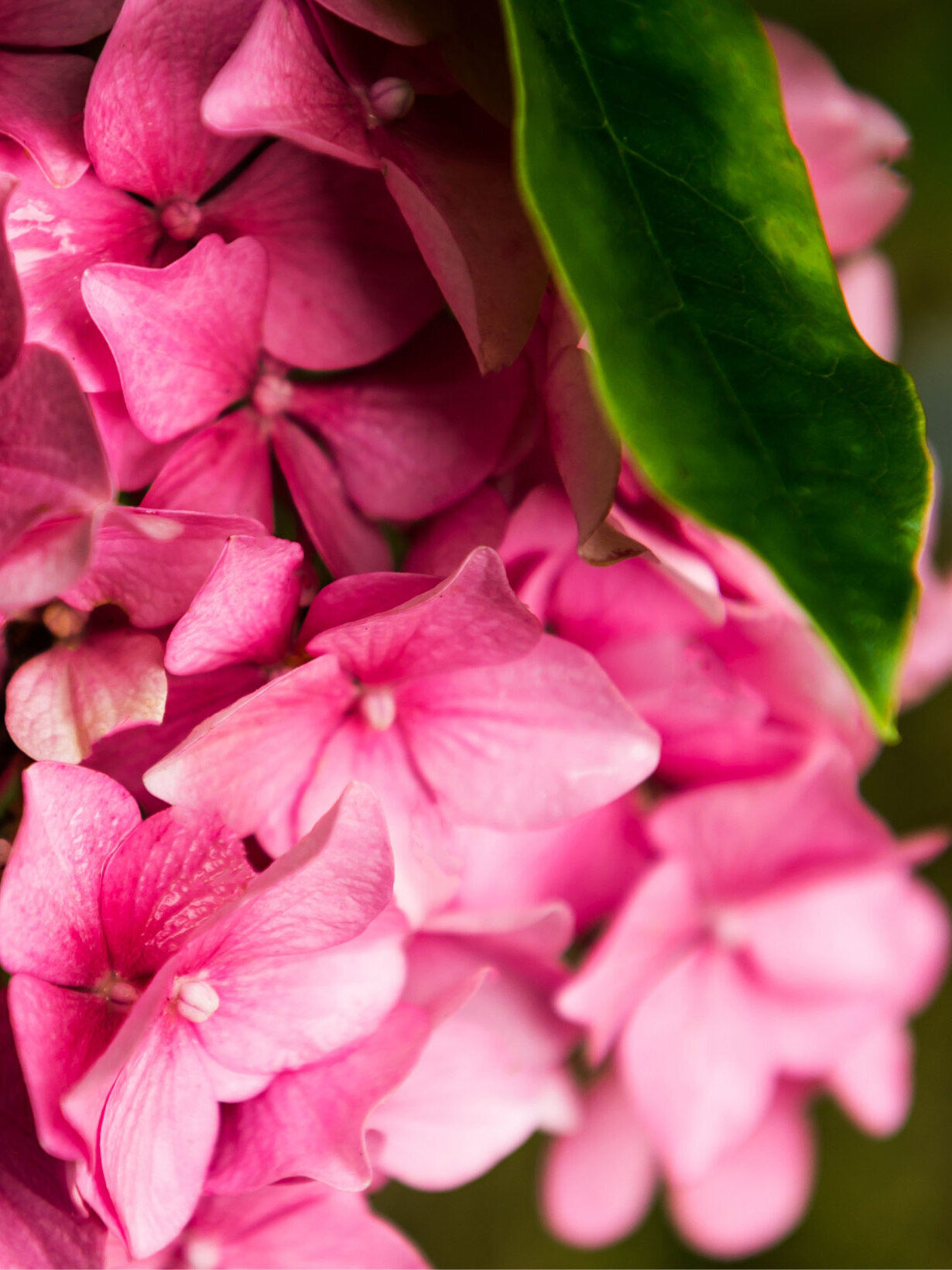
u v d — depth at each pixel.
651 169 0.24
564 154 0.23
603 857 0.28
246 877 0.25
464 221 0.25
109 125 0.25
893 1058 0.35
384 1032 0.26
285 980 0.25
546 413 0.26
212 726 0.24
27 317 0.25
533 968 0.28
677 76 0.24
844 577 0.23
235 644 0.25
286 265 0.26
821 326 0.23
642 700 0.27
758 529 0.23
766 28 0.30
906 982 0.33
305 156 0.25
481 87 0.25
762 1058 0.32
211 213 0.26
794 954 0.32
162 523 0.24
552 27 0.24
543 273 0.25
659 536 0.26
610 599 0.27
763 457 0.23
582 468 0.24
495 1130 0.28
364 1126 0.25
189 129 0.25
